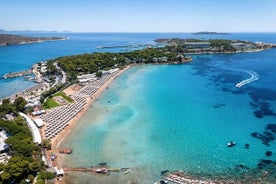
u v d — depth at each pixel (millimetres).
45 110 109062
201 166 71250
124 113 111125
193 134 90562
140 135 90188
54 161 74188
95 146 82875
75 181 65125
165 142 84938
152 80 174625
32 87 157125
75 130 94812
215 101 126625
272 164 71688
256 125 97188
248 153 77625
